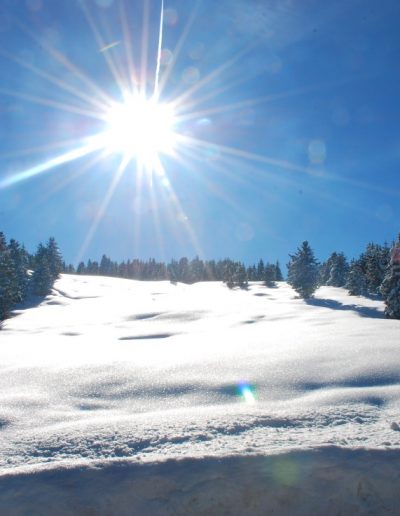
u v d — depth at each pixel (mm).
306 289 50031
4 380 9016
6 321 37188
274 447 4777
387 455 4453
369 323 19250
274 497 4035
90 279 85250
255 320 30203
